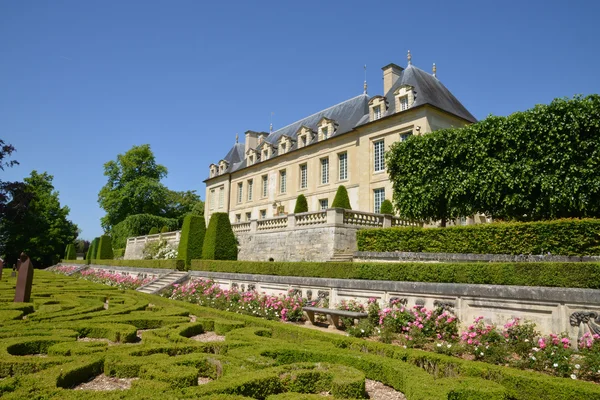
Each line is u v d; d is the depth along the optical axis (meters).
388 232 16.38
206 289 15.16
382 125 28.67
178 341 7.39
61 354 6.26
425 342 7.73
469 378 5.09
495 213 17.25
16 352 6.61
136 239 40.44
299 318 11.12
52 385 4.40
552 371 5.98
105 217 51.22
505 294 8.30
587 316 7.20
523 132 16.23
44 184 54.97
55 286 18.39
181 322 9.89
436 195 18.88
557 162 15.08
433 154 19.39
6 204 29.61
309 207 35.19
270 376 4.87
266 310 11.18
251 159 45.72
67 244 56.97
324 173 34.81
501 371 5.38
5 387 4.25
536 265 8.35
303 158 36.75
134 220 46.28
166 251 31.56
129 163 50.78
